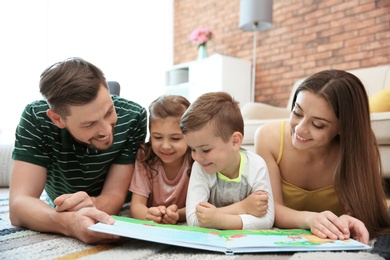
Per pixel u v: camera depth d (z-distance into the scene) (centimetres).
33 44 302
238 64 357
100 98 83
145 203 112
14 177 93
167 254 69
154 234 70
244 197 97
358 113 85
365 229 77
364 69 260
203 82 360
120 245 75
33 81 301
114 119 90
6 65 287
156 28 424
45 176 98
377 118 162
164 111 103
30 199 88
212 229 83
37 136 94
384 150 162
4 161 191
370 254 67
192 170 99
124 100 114
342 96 83
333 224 77
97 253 69
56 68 85
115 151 103
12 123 289
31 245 74
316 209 110
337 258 64
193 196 94
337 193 92
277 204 99
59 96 81
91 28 347
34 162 95
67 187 109
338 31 314
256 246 67
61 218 79
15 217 89
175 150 105
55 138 96
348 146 87
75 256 67
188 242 67
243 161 95
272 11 326
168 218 94
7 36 288
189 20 443
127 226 75
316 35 329
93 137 89
